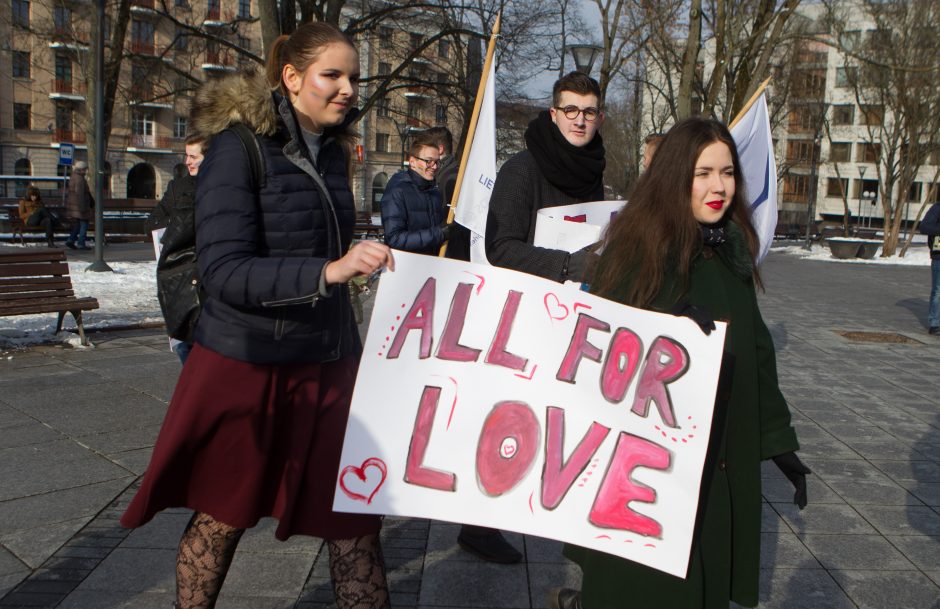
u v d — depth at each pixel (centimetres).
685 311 230
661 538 222
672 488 224
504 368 232
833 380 767
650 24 2266
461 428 229
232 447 228
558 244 334
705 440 224
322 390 237
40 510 391
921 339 1037
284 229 227
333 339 236
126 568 334
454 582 332
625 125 4112
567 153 338
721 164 235
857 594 337
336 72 229
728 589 231
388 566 346
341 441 235
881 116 3095
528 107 2384
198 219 222
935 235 1075
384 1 2017
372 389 228
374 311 231
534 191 342
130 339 806
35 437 498
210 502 229
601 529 224
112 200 2709
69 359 709
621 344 231
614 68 2589
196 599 236
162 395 602
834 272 2244
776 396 244
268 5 1228
